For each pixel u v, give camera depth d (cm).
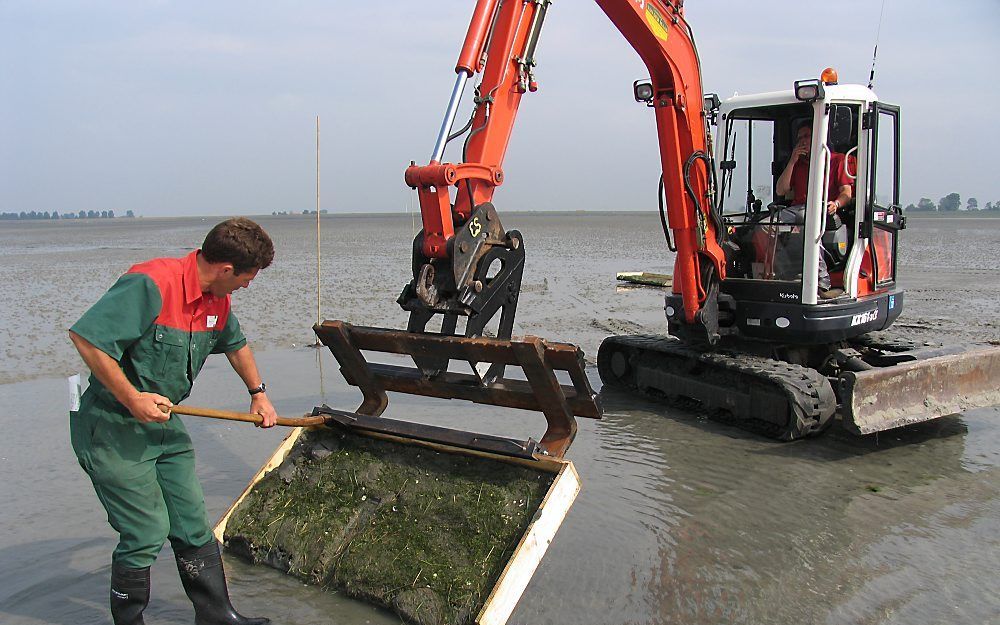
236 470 609
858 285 762
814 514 529
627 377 889
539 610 404
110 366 329
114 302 332
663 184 743
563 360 431
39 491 570
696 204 734
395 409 780
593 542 484
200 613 385
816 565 455
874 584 433
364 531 429
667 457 648
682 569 450
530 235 4412
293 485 468
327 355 1043
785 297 729
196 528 381
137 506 357
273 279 1900
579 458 643
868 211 741
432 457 450
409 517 424
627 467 622
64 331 1193
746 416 722
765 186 796
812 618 397
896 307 816
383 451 465
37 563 458
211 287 365
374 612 394
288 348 1089
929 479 597
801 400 661
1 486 579
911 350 811
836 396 767
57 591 426
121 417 352
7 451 655
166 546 482
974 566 454
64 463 628
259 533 451
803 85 683
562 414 451
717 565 455
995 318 1270
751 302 752
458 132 485
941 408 682
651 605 410
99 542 487
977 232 4047
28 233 6047
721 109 798
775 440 696
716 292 756
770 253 760
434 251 462
